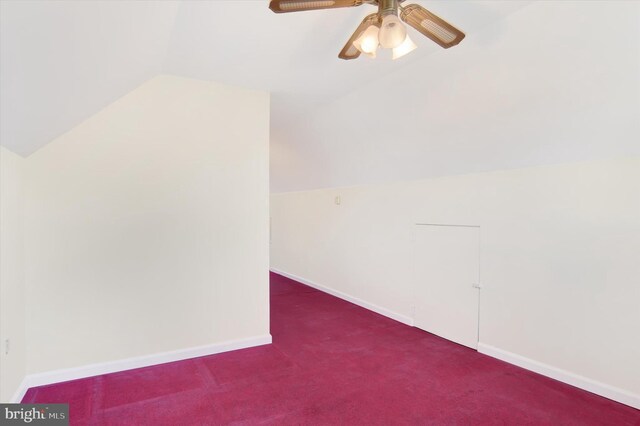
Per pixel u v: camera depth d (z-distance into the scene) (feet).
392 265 13.01
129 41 5.90
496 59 7.20
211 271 9.61
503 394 7.55
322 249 17.49
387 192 13.25
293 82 9.64
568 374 7.93
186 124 9.23
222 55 7.94
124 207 8.53
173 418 6.63
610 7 5.44
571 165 7.84
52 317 7.82
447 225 10.84
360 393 7.61
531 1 5.98
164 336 9.03
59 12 3.88
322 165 15.92
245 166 10.05
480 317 9.87
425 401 7.30
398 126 10.67
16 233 7.02
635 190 6.87
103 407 6.94
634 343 6.93
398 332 11.51
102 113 8.27
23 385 7.30
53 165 7.81
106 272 8.35
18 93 4.83
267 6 6.08
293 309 14.24
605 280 7.32
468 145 9.48
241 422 6.55
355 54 6.29
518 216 8.90
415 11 5.16
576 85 6.63
